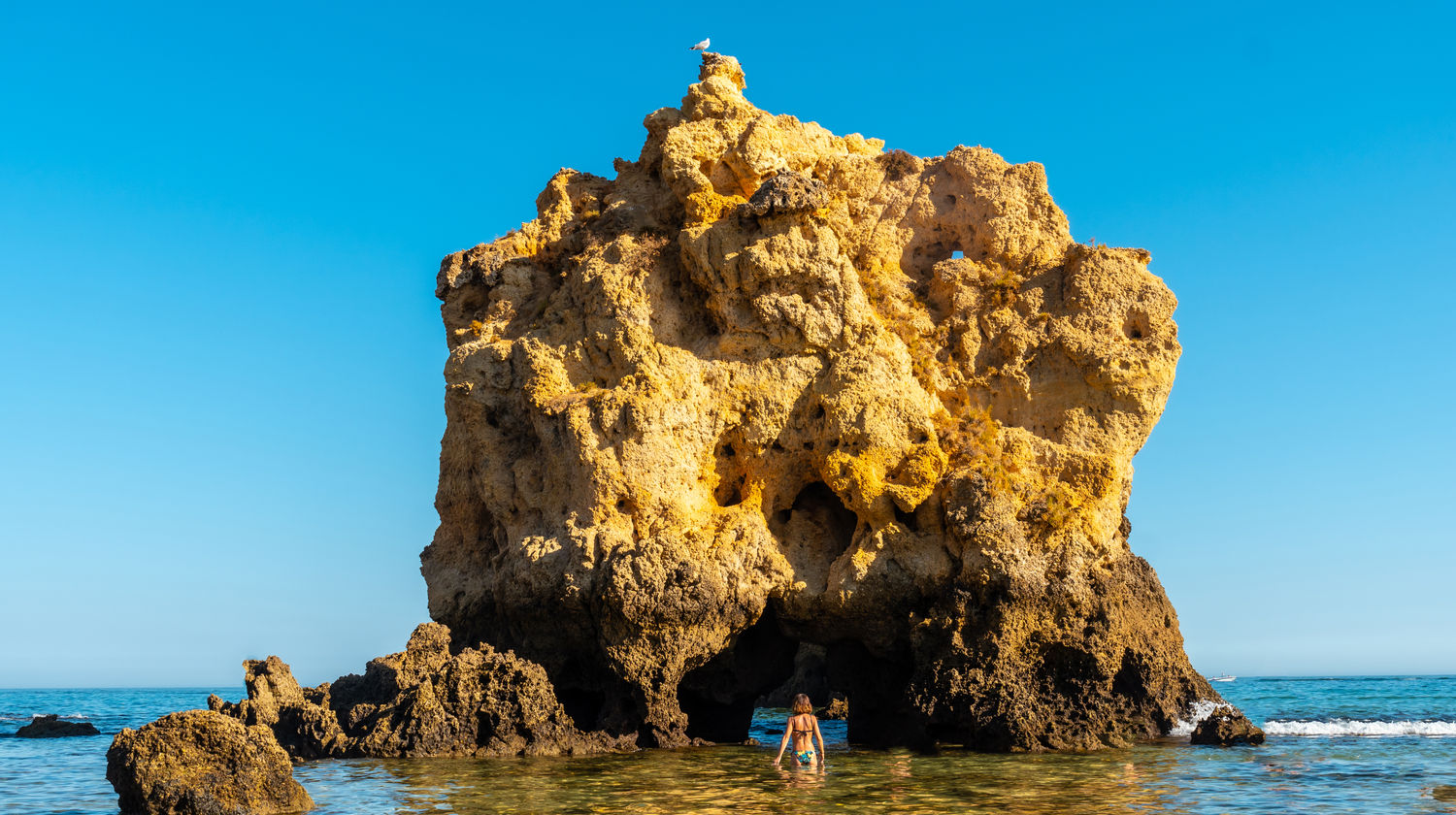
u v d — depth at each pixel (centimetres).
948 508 2827
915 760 2577
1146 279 3048
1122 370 2959
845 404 2925
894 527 2878
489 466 3138
